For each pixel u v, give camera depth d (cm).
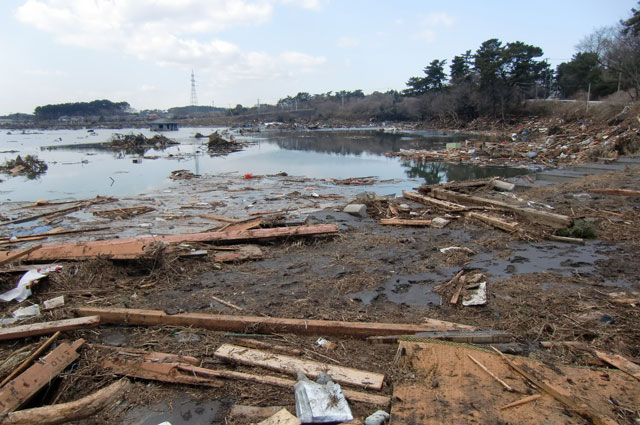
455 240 762
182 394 345
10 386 333
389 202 1123
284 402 327
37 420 307
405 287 550
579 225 750
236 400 334
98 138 5953
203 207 1255
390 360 378
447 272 597
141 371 369
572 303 472
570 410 292
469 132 5353
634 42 3406
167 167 2373
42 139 5797
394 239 774
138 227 1027
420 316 464
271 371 366
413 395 314
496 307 472
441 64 7450
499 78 5519
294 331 436
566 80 5791
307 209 1193
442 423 283
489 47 5759
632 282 532
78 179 1928
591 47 4888
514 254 667
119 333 450
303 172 2125
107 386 354
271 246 753
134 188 1656
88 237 944
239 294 537
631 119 2600
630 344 383
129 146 4053
